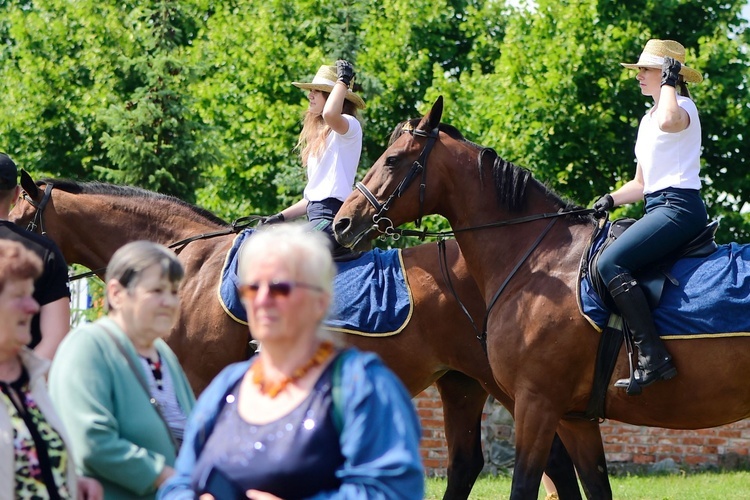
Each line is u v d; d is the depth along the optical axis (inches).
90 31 1104.2
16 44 1363.2
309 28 1195.3
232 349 402.3
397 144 387.5
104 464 207.5
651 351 338.6
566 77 981.8
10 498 196.1
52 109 1188.5
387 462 162.2
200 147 944.9
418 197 384.2
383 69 1179.9
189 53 1185.4
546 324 356.2
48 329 263.3
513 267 371.9
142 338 219.9
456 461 427.2
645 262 345.7
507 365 365.1
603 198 370.6
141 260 218.5
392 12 1195.9
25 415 203.0
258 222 430.3
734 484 658.2
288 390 170.2
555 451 413.4
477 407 429.4
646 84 368.2
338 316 397.4
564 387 356.8
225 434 171.6
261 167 1127.6
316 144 414.6
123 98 1081.4
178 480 177.2
